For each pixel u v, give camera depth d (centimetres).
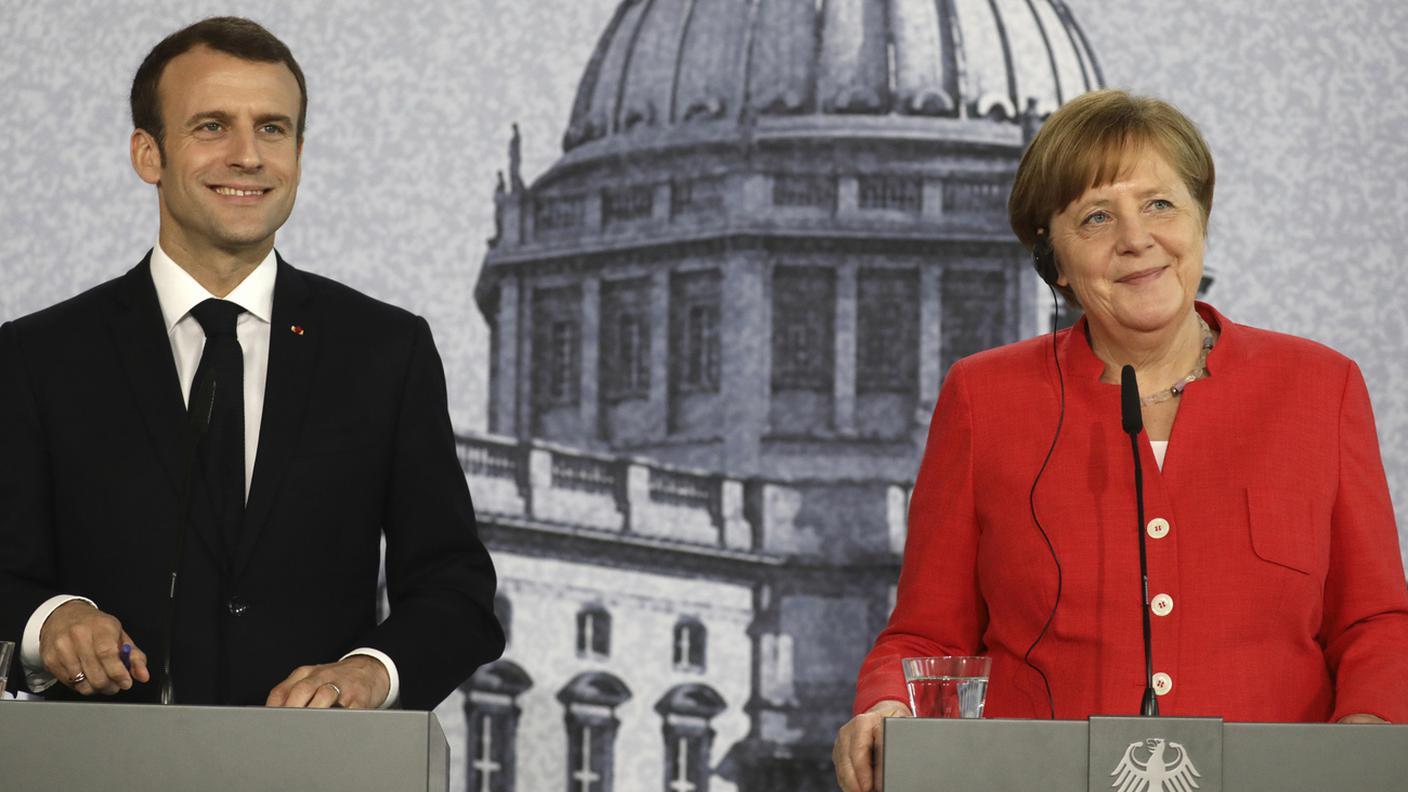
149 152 709
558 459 1510
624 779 1502
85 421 685
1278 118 1485
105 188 1430
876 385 1575
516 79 1495
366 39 1476
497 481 1491
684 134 1562
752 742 1526
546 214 1500
